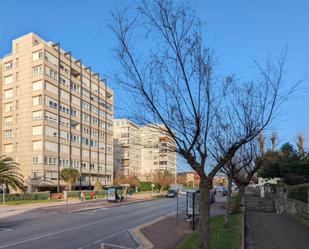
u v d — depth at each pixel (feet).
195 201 73.92
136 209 126.93
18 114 259.39
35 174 248.32
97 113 321.73
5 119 265.75
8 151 261.24
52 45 268.00
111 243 54.49
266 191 158.10
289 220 72.38
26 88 256.73
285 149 127.13
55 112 261.85
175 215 99.60
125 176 351.87
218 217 77.97
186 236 59.72
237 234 50.11
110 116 347.36
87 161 303.48
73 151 283.38
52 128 257.96
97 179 318.24
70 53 283.79
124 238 59.52
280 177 128.47
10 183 177.68
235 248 40.11
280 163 120.47
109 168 342.23
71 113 281.74
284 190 96.07
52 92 259.60
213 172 28.91
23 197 182.80
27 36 259.80
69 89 279.69
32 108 253.03
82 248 50.16
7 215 104.73
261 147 82.02
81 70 297.12
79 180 289.53
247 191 219.82
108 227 74.79
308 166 116.16
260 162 82.69
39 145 248.93
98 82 323.78
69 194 212.84
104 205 148.25
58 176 260.83
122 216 100.37
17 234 63.98
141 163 433.89
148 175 366.22
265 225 64.03
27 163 250.98
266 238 49.88
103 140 332.39
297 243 45.85
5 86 267.39
